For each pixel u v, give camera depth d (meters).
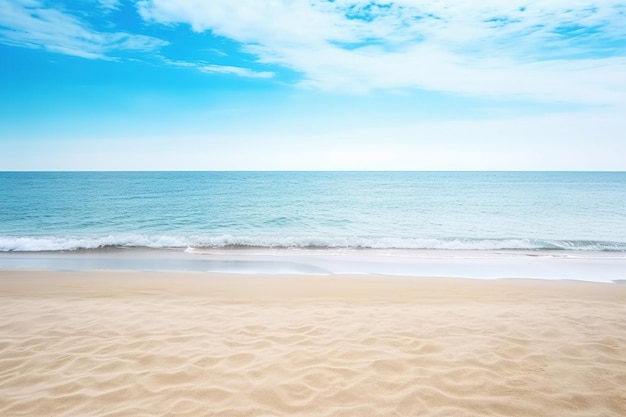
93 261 11.12
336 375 3.63
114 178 71.19
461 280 8.48
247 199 32.78
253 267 10.36
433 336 4.64
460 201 31.17
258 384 3.46
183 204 28.58
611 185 51.44
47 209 24.77
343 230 18.80
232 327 5.02
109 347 4.29
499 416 2.98
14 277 8.52
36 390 3.35
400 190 43.16
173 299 6.62
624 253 13.05
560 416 2.99
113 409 3.06
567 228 18.89
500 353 4.11
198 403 3.15
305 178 74.94
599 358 3.97
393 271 9.97
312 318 5.44
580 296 7.10
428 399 3.21
